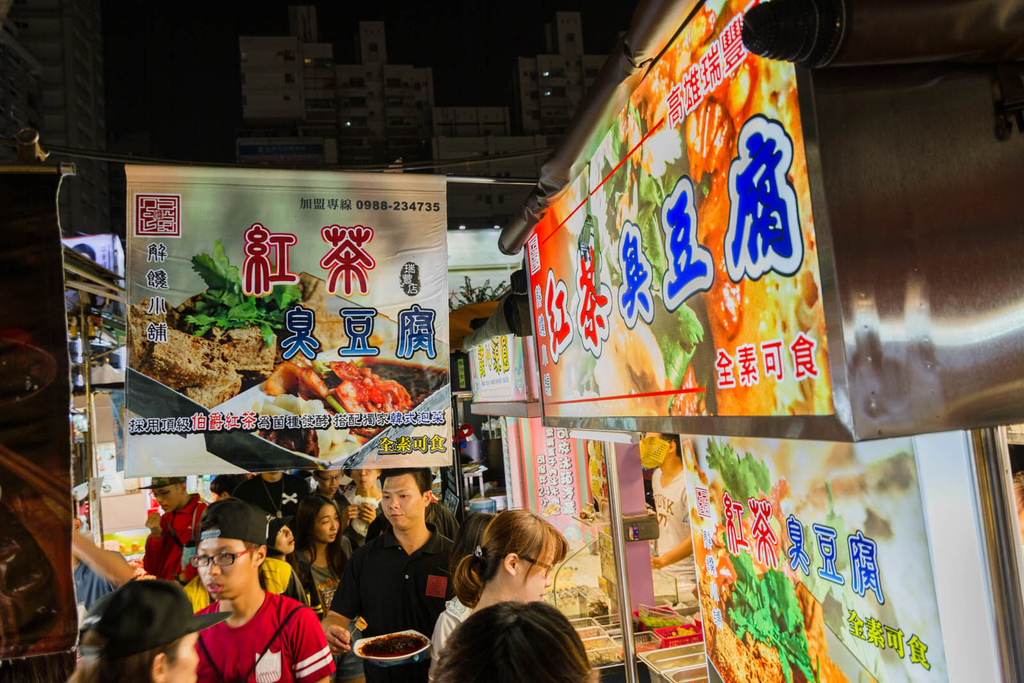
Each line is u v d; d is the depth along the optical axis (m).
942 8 0.87
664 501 4.23
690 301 1.43
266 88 52.44
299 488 4.91
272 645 2.29
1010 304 0.99
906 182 0.97
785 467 1.82
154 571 5.07
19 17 39.47
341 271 3.27
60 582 2.25
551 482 5.17
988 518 1.04
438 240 3.35
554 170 2.21
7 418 2.28
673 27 1.40
